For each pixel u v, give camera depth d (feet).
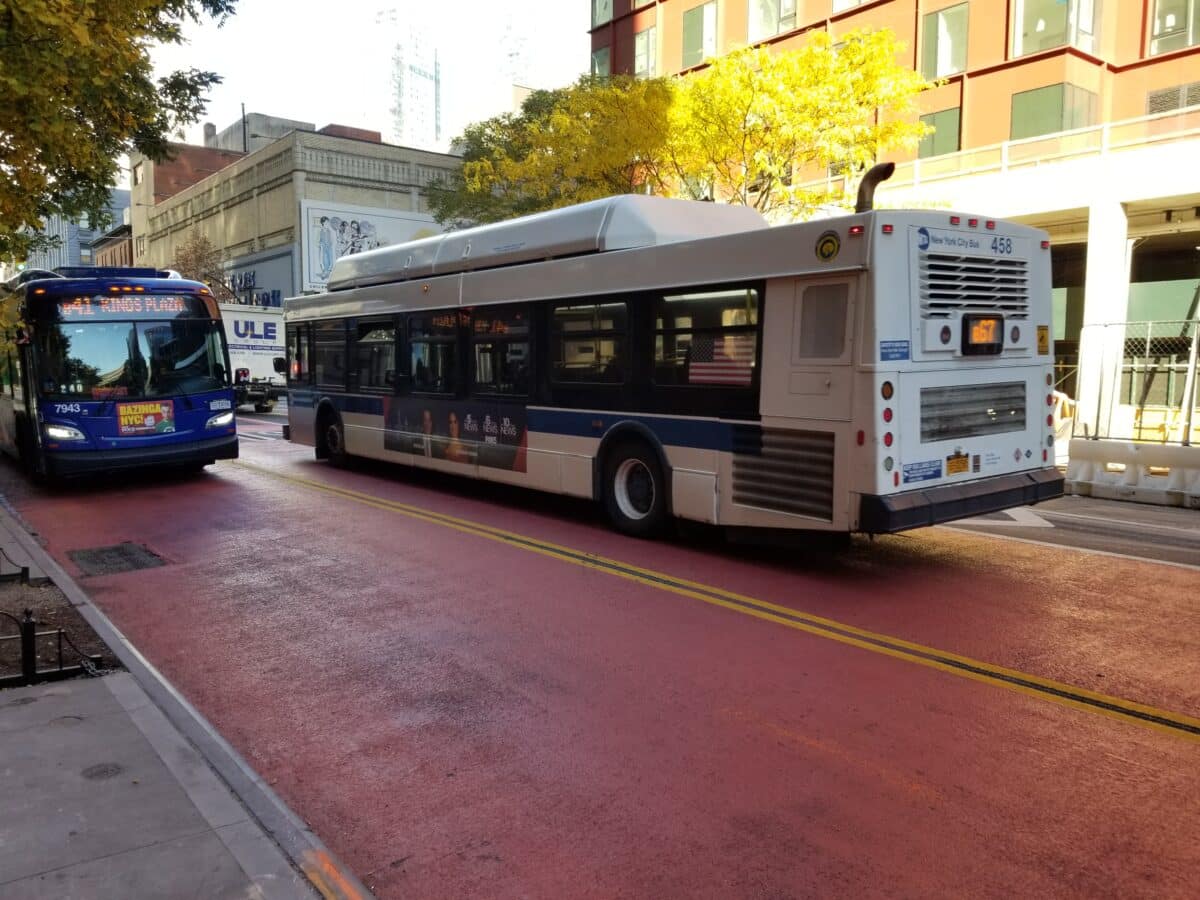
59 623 20.81
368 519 33.78
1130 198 63.05
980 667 17.94
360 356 45.80
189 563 27.48
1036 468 26.43
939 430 23.50
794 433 24.18
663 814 12.48
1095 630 20.29
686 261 27.02
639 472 30.12
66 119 22.79
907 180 77.05
